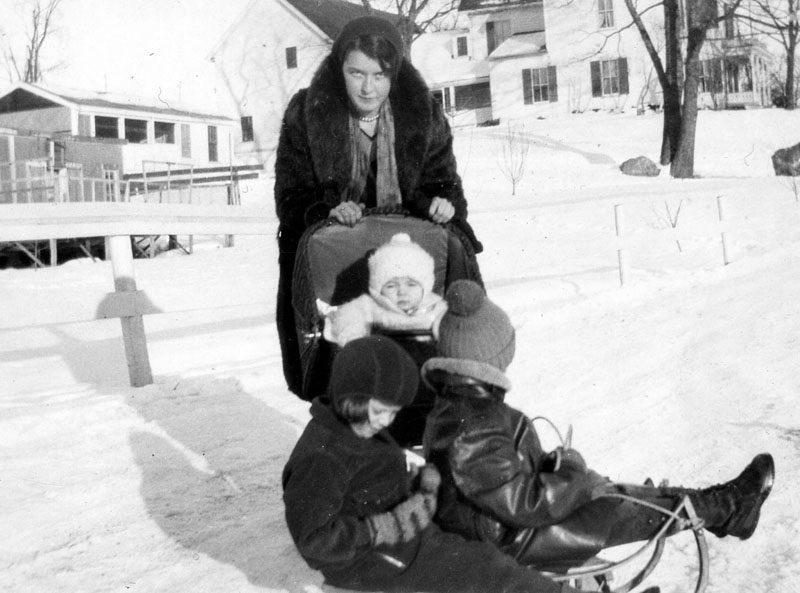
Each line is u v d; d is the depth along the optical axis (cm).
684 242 1496
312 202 408
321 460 273
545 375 662
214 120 4684
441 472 277
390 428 362
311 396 380
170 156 4350
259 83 4906
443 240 404
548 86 4891
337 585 274
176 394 662
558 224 1931
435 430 276
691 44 2880
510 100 4984
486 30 5400
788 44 5359
